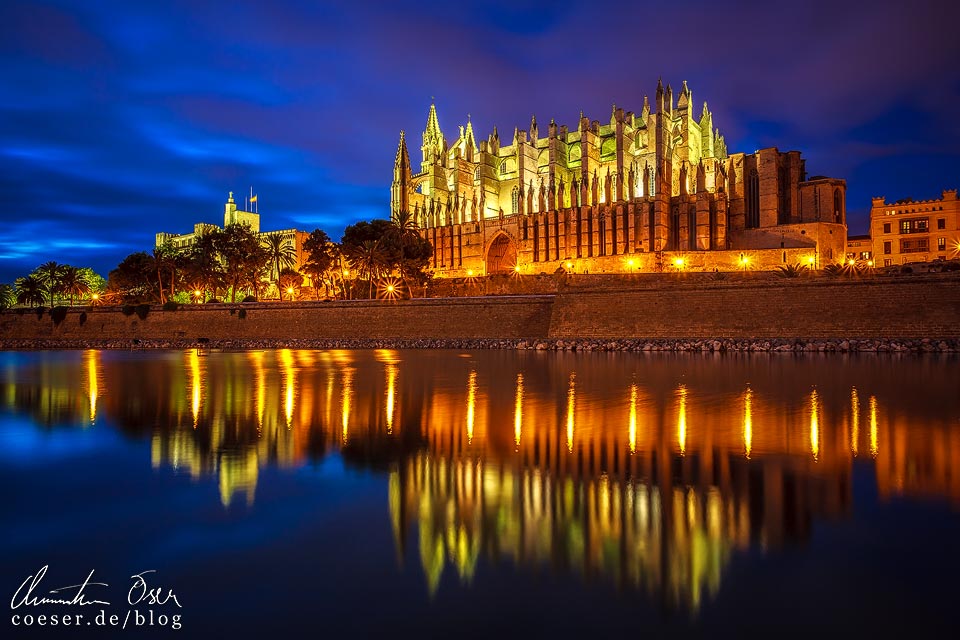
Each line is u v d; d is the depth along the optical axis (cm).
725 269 9862
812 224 9762
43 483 1512
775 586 925
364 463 1703
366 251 9738
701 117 13025
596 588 927
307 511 1291
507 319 7762
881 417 2314
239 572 995
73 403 2941
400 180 14438
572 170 13650
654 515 1247
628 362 4988
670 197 11006
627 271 10638
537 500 1355
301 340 8738
